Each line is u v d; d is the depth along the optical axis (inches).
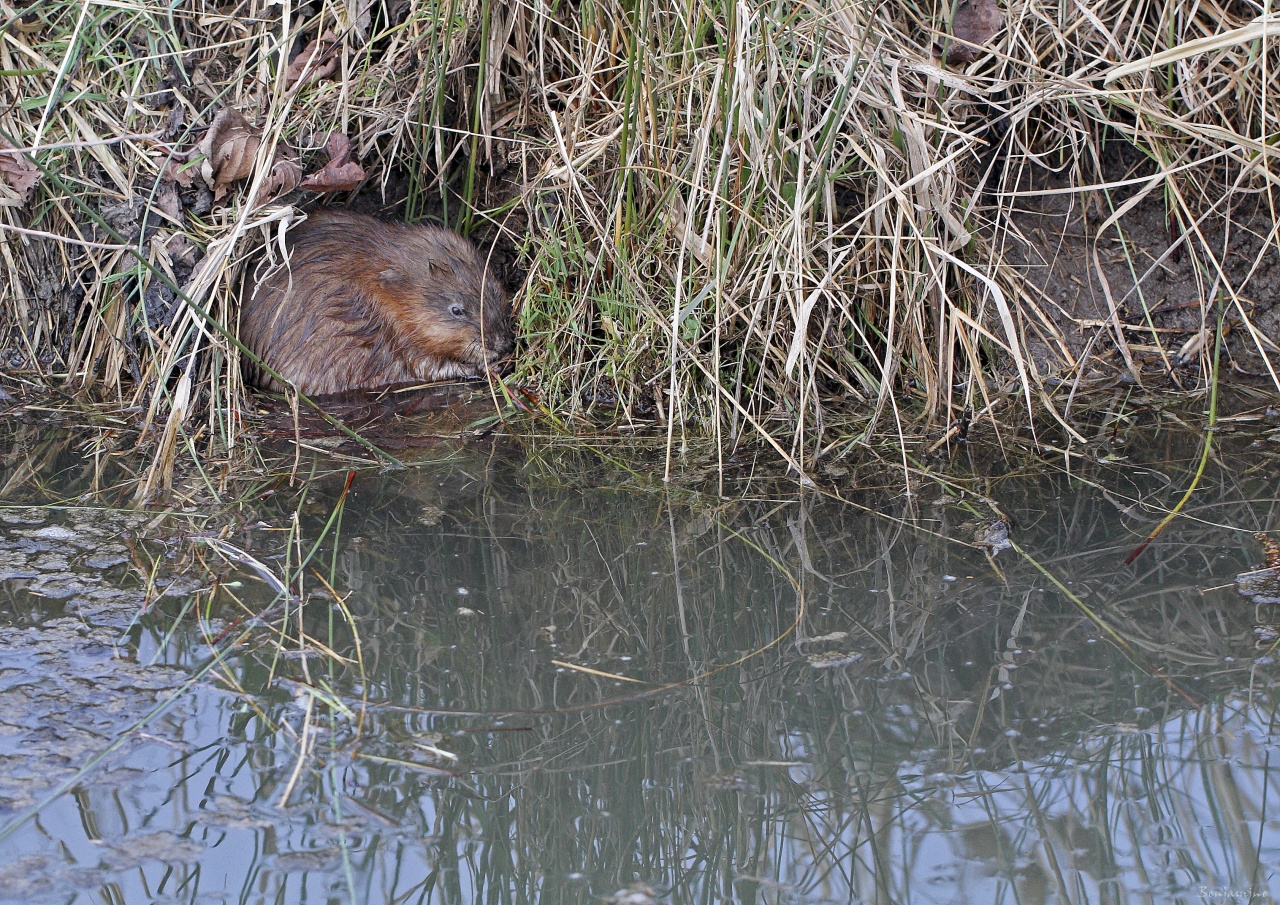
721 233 299.3
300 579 228.4
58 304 335.0
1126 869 161.8
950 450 284.7
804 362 300.4
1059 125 330.3
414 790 175.2
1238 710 189.6
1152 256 337.7
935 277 297.0
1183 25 330.3
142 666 199.9
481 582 230.5
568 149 332.5
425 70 339.0
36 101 318.7
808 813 173.8
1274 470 268.2
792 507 259.8
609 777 180.1
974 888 159.3
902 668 203.2
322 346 337.7
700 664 205.3
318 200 353.7
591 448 293.0
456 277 339.9
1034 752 183.3
